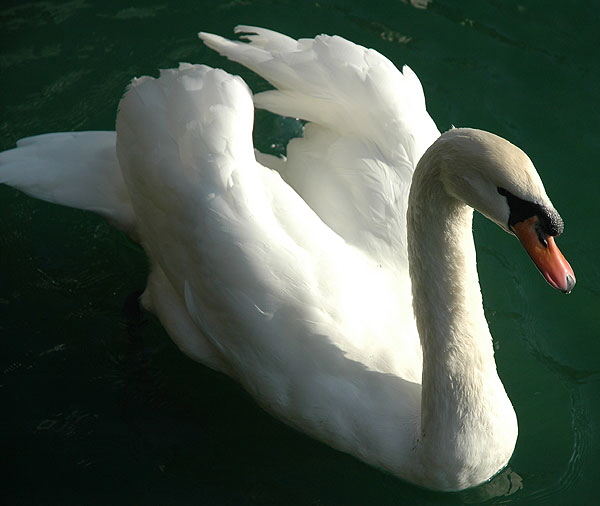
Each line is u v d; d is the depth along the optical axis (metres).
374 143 5.60
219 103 5.29
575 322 6.29
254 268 5.10
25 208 6.97
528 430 5.70
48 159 6.18
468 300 4.62
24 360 6.10
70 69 7.73
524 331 6.24
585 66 7.76
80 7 8.12
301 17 8.11
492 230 6.84
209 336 5.45
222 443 5.67
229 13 8.11
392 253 5.46
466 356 4.68
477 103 7.55
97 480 5.50
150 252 5.93
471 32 8.02
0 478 5.48
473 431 4.82
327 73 5.59
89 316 6.37
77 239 6.81
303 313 5.06
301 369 5.11
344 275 5.15
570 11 8.11
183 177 5.33
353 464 5.42
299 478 5.49
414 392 5.08
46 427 5.75
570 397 5.86
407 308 5.36
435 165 4.28
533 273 6.59
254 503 5.39
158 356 6.15
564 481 5.45
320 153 5.73
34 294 6.46
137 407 5.88
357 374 5.06
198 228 5.24
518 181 4.04
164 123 5.48
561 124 7.40
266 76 5.73
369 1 8.19
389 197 5.49
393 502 5.37
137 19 8.05
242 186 5.14
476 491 5.33
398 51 7.92
